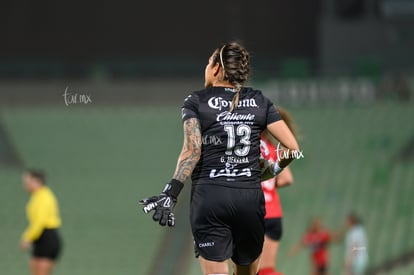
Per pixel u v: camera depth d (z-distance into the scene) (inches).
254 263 682.8
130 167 3604.8
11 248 2837.1
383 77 4170.8
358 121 3887.8
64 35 4416.8
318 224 2267.5
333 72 4256.9
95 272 2664.9
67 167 3602.4
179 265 2682.1
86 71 4382.4
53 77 4345.5
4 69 4335.6
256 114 655.1
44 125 4020.7
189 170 629.9
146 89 4254.4
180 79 4325.8
